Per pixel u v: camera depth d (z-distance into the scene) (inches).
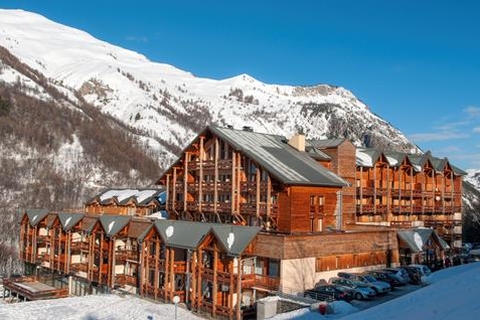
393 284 1733.5
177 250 1888.5
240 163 1961.1
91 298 1888.5
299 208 1808.6
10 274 2920.8
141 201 2785.4
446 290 1253.1
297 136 2169.0
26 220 2755.9
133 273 2112.5
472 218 4429.1
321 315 1334.9
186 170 2209.6
